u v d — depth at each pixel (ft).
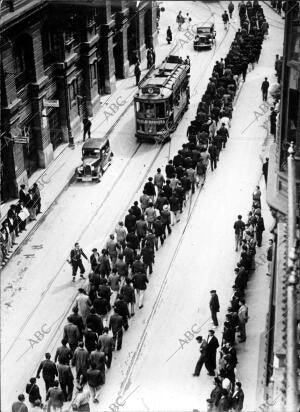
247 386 72.54
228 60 167.94
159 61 190.39
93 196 118.93
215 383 67.51
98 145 124.57
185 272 96.68
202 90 171.73
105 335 75.20
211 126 135.33
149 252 94.22
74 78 138.62
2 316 86.12
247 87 170.91
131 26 183.01
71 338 75.25
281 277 60.85
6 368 76.54
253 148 136.67
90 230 107.96
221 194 118.93
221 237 105.50
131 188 121.90
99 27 159.74
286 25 59.93
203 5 248.73
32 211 109.50
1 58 105.81
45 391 72.95
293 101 61.05
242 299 80.28
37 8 114.11
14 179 114.21
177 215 111.34
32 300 89.66
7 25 106.11
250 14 213.46
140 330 84.07
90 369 70.69
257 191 104.42
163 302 89.81
